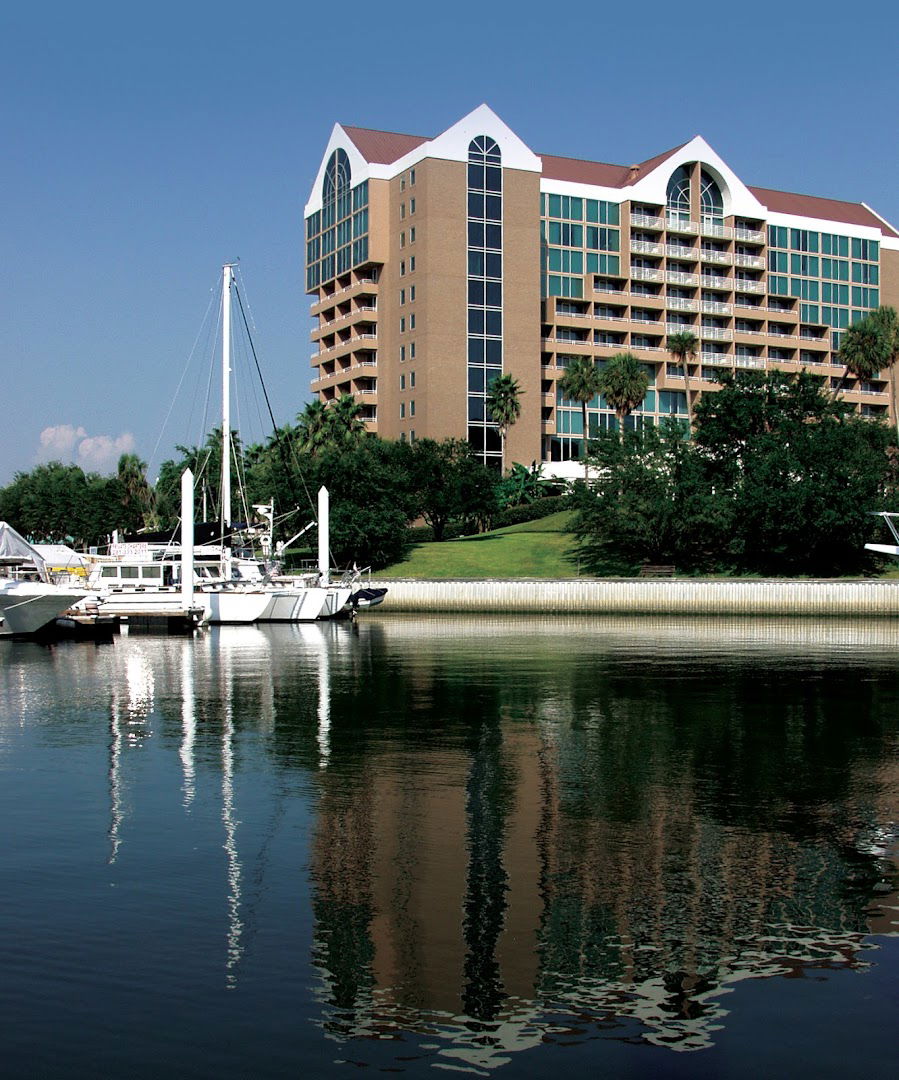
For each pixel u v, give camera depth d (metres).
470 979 10.48
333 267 135.62
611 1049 9.16
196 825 16.14
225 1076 8.72
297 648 50.62
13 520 134.38
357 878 13.52
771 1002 10.05
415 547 102.31
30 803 17.58
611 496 94.12
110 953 11.08
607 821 16.36
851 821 16.36
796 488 88.75
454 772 20.06
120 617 60.62
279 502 97.19
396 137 133.88
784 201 151.25
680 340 124.56
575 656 46.06
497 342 122.69
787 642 55.28
